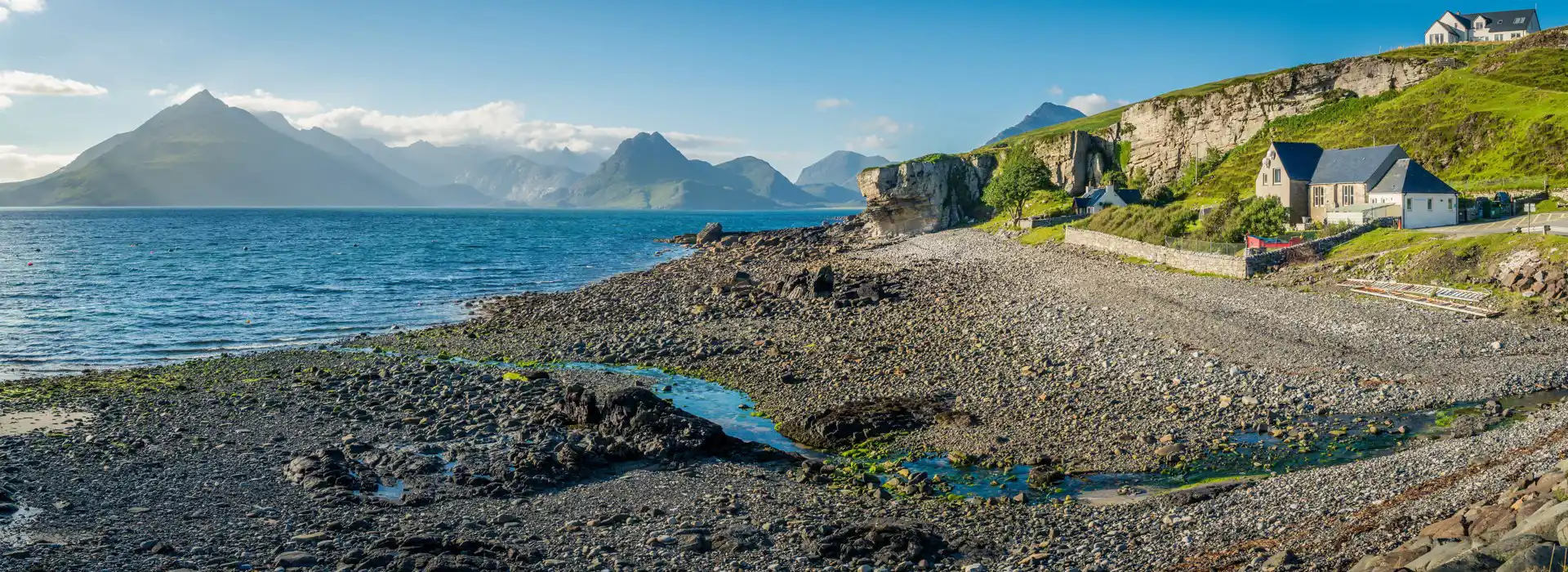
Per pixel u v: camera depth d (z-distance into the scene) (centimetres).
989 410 4159
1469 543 1852
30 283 10406
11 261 13538
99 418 4241
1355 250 7038
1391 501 2530
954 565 2498
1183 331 5466
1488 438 3147
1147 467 3344
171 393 4759
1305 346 5016
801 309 7162
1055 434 3781
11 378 5456
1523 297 5481
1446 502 2361
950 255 10638
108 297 9219
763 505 3064
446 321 7706
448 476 3416
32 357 6153
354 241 19050
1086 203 13288
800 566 2511
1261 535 2455
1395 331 5162
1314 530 2395
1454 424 3656
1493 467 2659
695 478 3403
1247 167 13362
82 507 3022
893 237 14262
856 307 7119
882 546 2616
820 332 6216
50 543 2684
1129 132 16350
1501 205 8244
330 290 9850
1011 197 13638
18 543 2689
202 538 2738
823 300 7431
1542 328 5025
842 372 5022
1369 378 4359
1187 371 4619
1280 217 8312
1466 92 12025
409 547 2594
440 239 19875
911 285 8056
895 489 3216
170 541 2716
